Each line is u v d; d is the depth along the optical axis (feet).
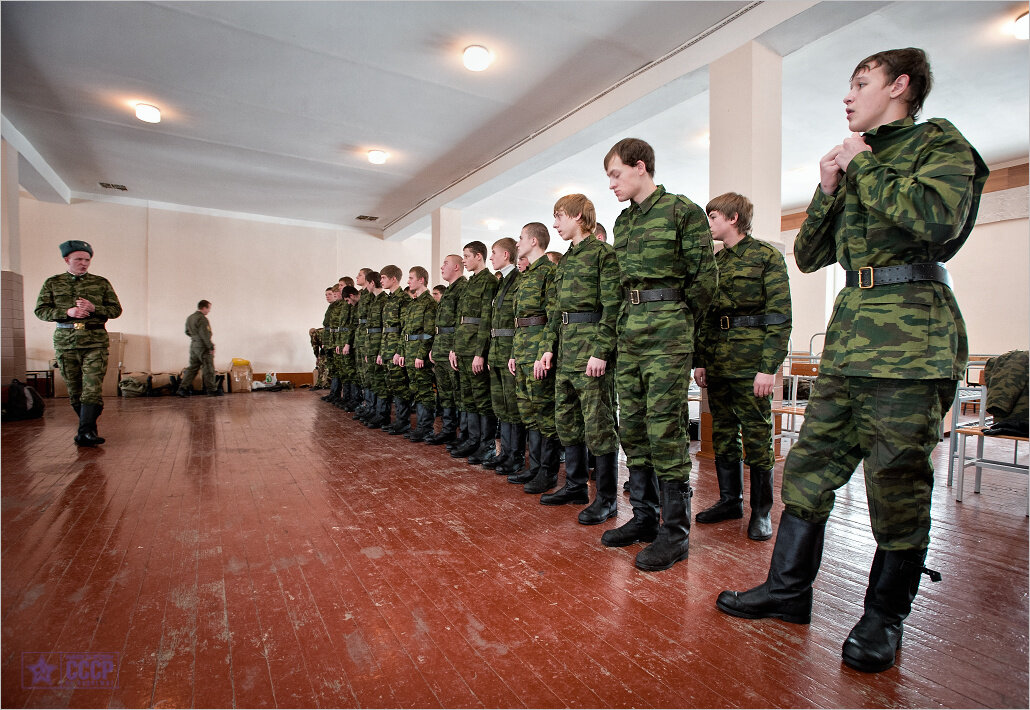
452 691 4.00
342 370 21.08
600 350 7.32
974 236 23.35
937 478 11.18
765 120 11.68
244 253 31.17
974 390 13.99
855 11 10.48
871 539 7.33
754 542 7.16
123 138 19.66
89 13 12.13
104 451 12.81
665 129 18.51
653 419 6.32
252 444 13.91
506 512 8.35
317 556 6.59
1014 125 18.26
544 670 4.26
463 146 20.20
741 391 7.50
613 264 7.31
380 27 12.62
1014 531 7.72
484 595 5.57
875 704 3.83
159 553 6.65
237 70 14.66
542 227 9.50
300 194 27.04
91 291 13.57
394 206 29.32
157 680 4.10
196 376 28.86
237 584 5.81
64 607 5.26
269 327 31.86
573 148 18.25
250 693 3.96
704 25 12.37
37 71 14.75
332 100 16.43
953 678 4.15
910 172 4.09
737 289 7.54
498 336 10.77
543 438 9.49
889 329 4.13
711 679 4.13
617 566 6.31
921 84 4.28
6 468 10.99
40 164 21.76
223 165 22.61
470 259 12.01
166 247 29.07
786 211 30.14
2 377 17.80
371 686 4.06
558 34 12.80
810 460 4.84
